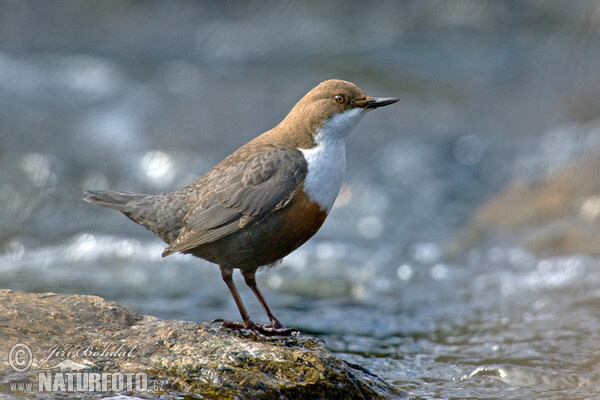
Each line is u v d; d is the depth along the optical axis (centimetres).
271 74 2167
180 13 2525
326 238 1456
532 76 2102
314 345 672
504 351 875
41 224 1484
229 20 2489
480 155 1778
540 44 2248
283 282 1220
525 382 772
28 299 664
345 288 1195
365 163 1780
